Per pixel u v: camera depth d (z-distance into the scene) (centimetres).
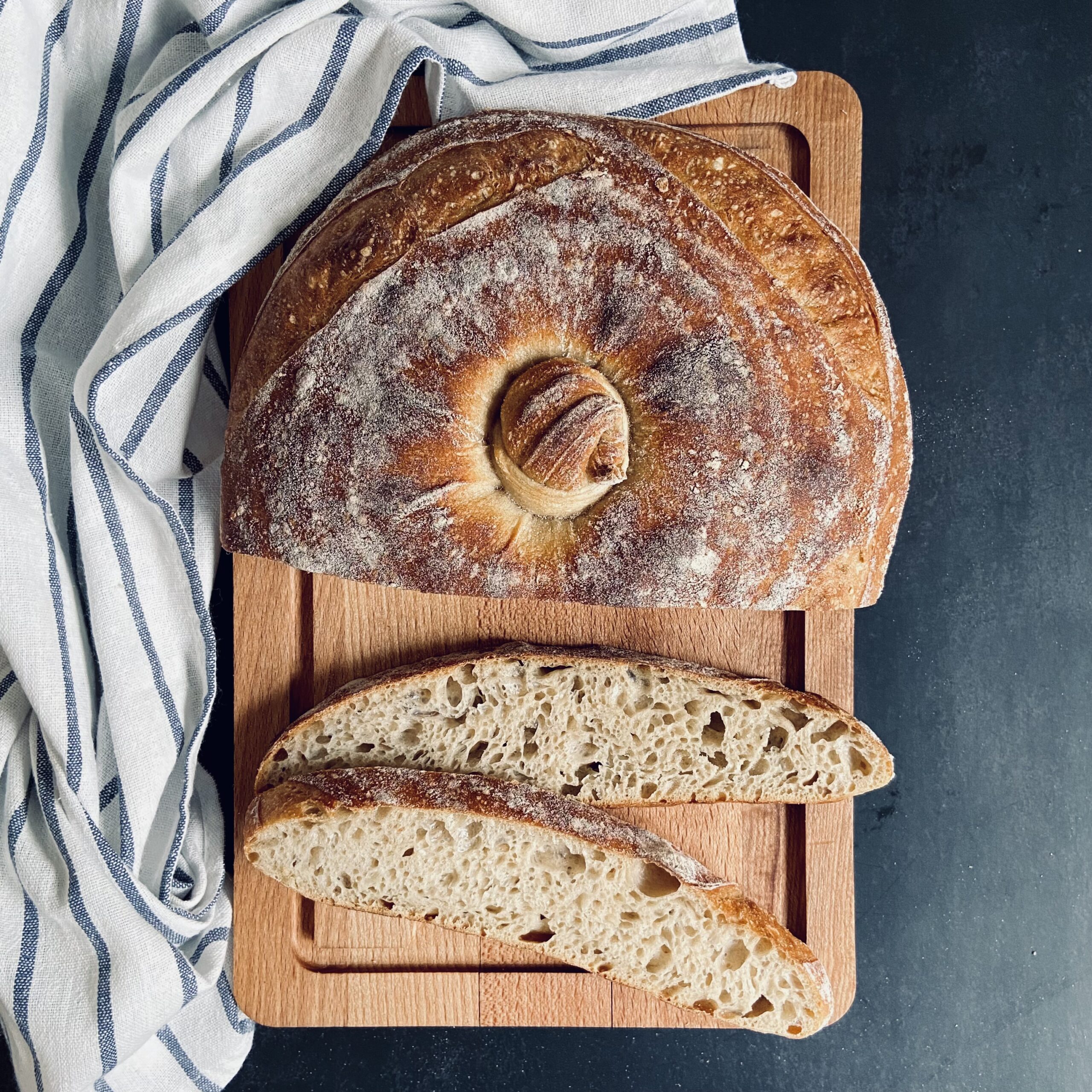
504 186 42
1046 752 52
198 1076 49
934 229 52
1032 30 52
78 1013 45
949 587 52
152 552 46
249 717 49
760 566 42
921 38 52
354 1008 49
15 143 44
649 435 41
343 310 42
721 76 45
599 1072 52
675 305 41
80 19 45
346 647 49
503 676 48
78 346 47
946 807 52
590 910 47
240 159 45
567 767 48
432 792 46
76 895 46
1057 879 52
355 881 47
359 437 42
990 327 52
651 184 42
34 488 46
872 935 52
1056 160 52
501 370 42
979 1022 52
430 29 44
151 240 46
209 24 44
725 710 48
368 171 44
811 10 51
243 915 49
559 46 46
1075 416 52
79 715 46
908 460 44
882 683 52
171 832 47
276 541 43
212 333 48
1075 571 52
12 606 45
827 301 42
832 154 48
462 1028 52
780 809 50
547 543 43
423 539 42
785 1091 52
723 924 47
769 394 41
